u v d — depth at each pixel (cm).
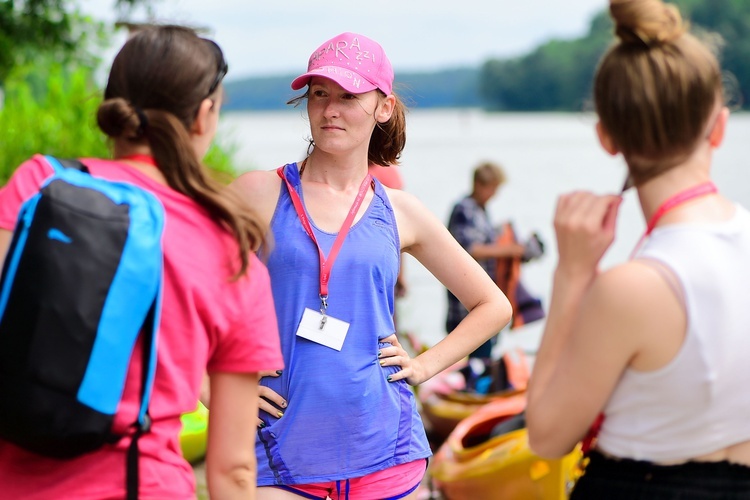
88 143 2195
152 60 462
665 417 424
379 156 744
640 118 421
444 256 723
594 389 421
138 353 438
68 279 416
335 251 661
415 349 1482
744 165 7569
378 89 690
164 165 459
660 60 420
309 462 642
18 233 425
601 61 438
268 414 648
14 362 411
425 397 1476
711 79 420
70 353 413
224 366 475
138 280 428
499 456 1052
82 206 429
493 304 732
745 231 429
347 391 646
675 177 433
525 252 1658
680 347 413
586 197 441
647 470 431
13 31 1947
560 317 437
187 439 1141
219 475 484
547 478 1011
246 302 467
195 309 450
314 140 682
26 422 410
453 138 16138
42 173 454
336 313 655
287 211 674
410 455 673
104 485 436
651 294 411
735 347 415
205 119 479
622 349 415
